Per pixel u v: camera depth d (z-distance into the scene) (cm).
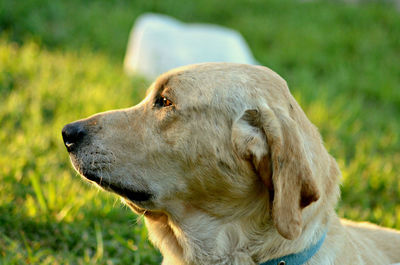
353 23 1237
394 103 884
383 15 1279
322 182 308
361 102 868
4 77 648
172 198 315
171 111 309
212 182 307
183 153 306
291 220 277
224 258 315
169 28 834
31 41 852
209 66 319
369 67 1011
